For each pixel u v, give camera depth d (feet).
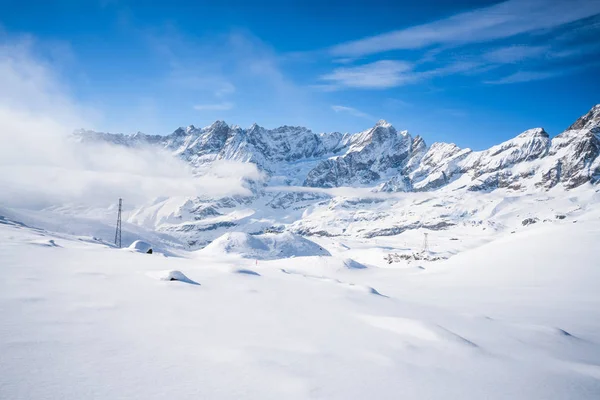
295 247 507.71
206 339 24.73
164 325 27.58
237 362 20.34
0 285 37.65
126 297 37.65
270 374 18.90
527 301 70.74
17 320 24.79
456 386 19.76
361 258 479.82
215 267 75.72
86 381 15.74
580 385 22.15
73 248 99.04
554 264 113.70
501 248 155.33
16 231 148.46
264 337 26.76
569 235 140.46
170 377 17.21
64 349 19.66
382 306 47.21
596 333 43.24
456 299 73.10
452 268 153.89
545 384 21.71
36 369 16.47
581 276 96.99
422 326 31.78
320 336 28.53
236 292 47.62
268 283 60.44
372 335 30.04
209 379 17.42
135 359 19.26
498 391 19.70
